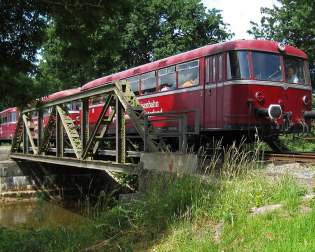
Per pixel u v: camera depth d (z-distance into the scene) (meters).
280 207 7.09
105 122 13.99
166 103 17.42
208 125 15.32
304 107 15.61
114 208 9.23
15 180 24.64
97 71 39.31
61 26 11.88
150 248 7.25
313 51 32.62
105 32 12.45
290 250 5.47
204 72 15.53
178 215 7.93
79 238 8.81
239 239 6.38
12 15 11.41
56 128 17.75
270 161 12.85
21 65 11.80
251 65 14.55
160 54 39.19
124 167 12.20
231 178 8.82
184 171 9.58
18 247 9.32
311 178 9.54
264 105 14.64
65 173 24.94
